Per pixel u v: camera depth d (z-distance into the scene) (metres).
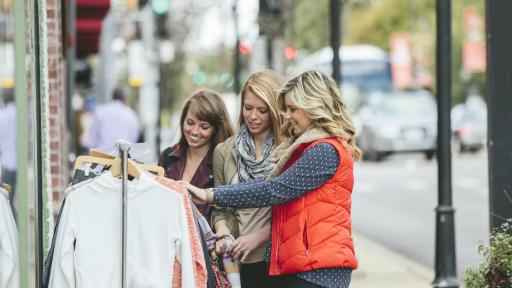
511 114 9.49
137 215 7.04
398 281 14.75
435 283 12.37
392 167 39.97
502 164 9.48
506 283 8.23
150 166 7.24
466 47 65.44
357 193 29.36
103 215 7.02
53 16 12.50
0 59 7.98
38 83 7.85
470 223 21.78
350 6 73.50
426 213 24.53
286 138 7.75
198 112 8.09
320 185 7.24
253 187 7.23
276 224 7.41
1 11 7.98
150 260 7.02
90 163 7.23
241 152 7.94
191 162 8.36
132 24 33.00
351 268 7.32
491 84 9.53
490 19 9.54
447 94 12.35
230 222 8.08
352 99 56.94
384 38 73.00
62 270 7.00
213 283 7.26
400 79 66.75
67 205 7.02
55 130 12.68
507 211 9.45
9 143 8.05
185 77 74.56
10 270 7.88
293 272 7.25
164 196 7.04
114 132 21.94
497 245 8.38
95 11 28.03
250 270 7.96
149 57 33.19
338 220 7.27
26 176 8.15
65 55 14.59
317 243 7.20
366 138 44.44
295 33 31.17
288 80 7.38
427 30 72.62
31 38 7.82
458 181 31.97
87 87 38.66
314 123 7.35
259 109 7.89
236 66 27.59
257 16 24.27
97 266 7.01
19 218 8.10
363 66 57.25
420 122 43.25
